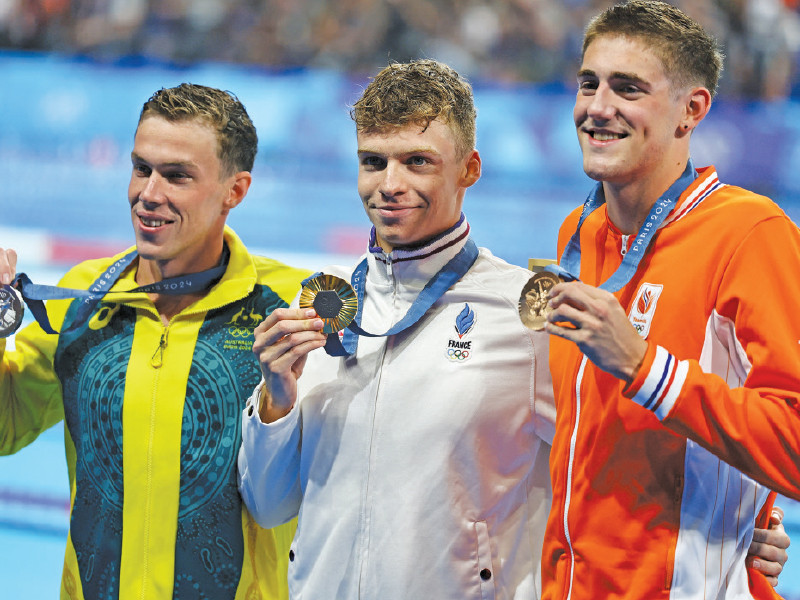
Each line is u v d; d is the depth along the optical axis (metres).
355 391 7.10
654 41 6.15
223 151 8.03
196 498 7.95
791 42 35.41
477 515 6.89
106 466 8.03
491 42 38.50
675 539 6.23
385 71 7.03
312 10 39.75
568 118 31.66
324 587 7.05
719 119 30.30
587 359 6.63
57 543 17.86
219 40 40.12
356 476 6.99
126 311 8.31
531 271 7.50
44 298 8.11
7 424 8.66
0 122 36.53
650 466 6.30
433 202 6.86
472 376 6.89
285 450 7.26
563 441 6.73
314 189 34.41
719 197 6.43
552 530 6.80
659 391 5.74
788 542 6.79
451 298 7.15
